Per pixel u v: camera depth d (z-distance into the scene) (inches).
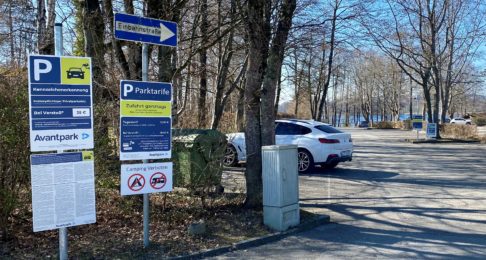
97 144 264.7
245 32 336.2
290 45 359.6
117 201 293.7
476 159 715.4
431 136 1238.3
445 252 233.8
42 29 447.2
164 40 230.5
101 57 332.8
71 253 218.1
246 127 311.6
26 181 234.4
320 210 338.3
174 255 221.3
